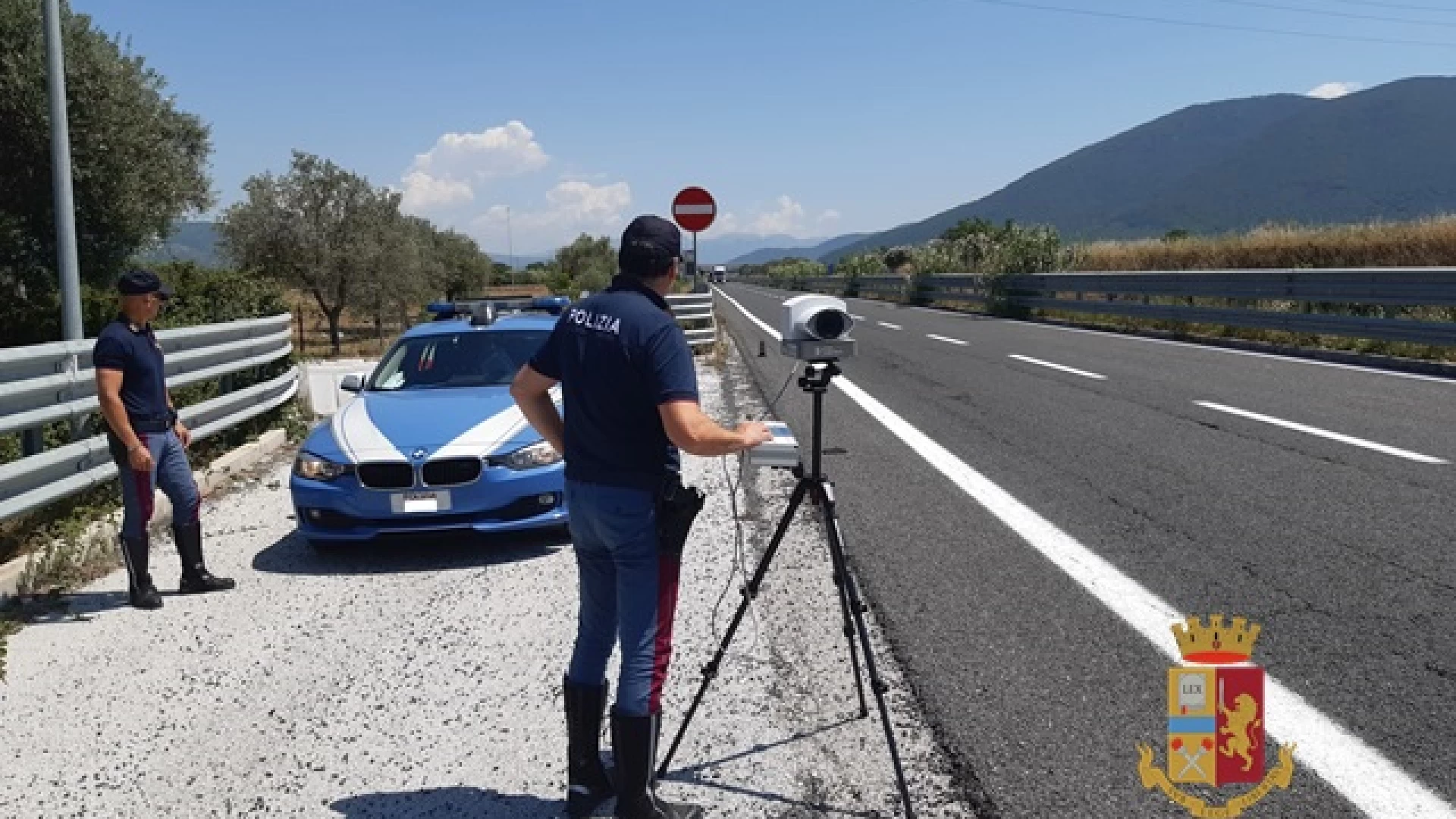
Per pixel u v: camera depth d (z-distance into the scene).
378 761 3.36
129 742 3.55
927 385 11.73
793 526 5.97
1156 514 5.79
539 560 5.69
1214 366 12.52
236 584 5.44
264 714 3.74
